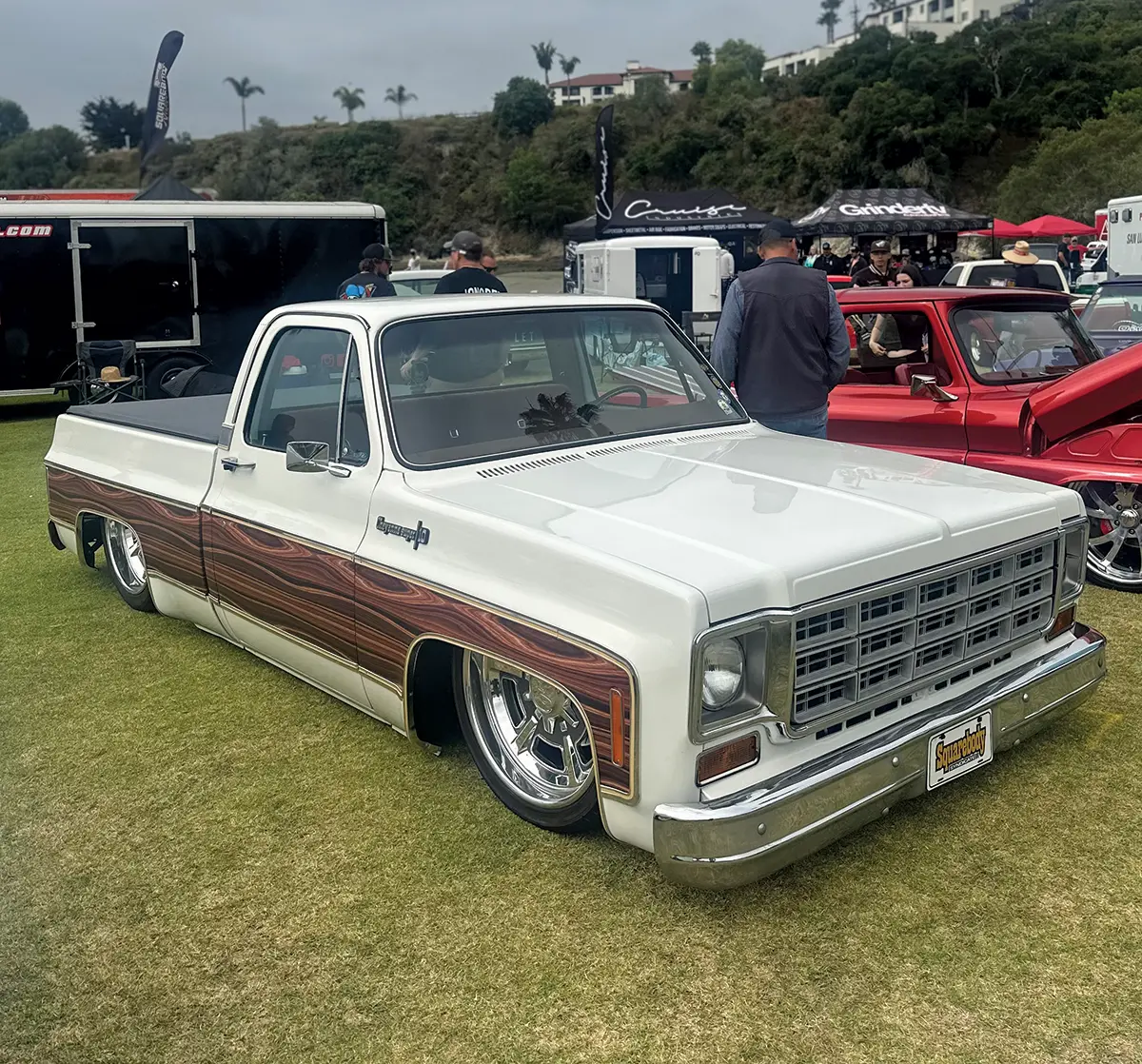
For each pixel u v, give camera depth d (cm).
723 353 574
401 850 350
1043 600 353
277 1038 269
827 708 293
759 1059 254
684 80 15825
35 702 482
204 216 1360
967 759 323
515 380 414
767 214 2644
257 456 444
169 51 1886
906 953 288
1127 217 1722
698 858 271
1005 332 636
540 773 354
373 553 376
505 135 10900
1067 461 562
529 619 311
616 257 1816
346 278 1461
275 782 399
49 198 1823
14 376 1302
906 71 8319
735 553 291
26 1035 273
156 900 329
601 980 284
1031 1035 257
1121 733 408
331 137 11238
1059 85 7938
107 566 661
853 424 647
